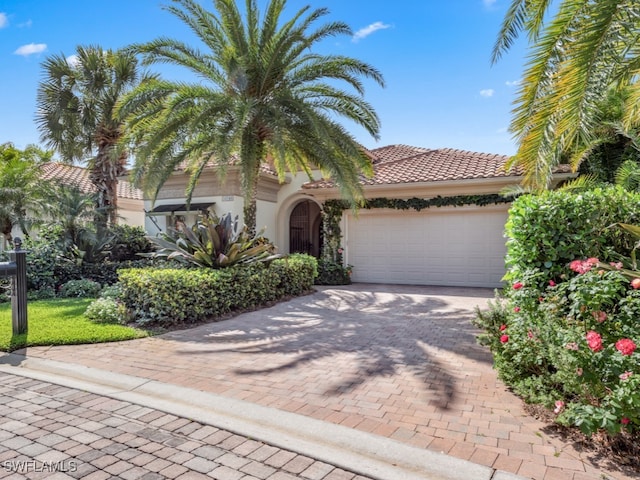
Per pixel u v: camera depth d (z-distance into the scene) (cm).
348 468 330
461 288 1458
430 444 362
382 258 1622
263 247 1130
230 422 413
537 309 470
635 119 823
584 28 527
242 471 326
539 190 677
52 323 834
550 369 446
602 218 542
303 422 406
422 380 524
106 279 1420
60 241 1404
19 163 1648
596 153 1434
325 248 1675
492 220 1469
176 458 346
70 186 1550
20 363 611
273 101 1262
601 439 354
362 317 941
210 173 1747
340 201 1652
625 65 672
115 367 582
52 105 1611
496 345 518
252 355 640
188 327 834
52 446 367
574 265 446
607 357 353
